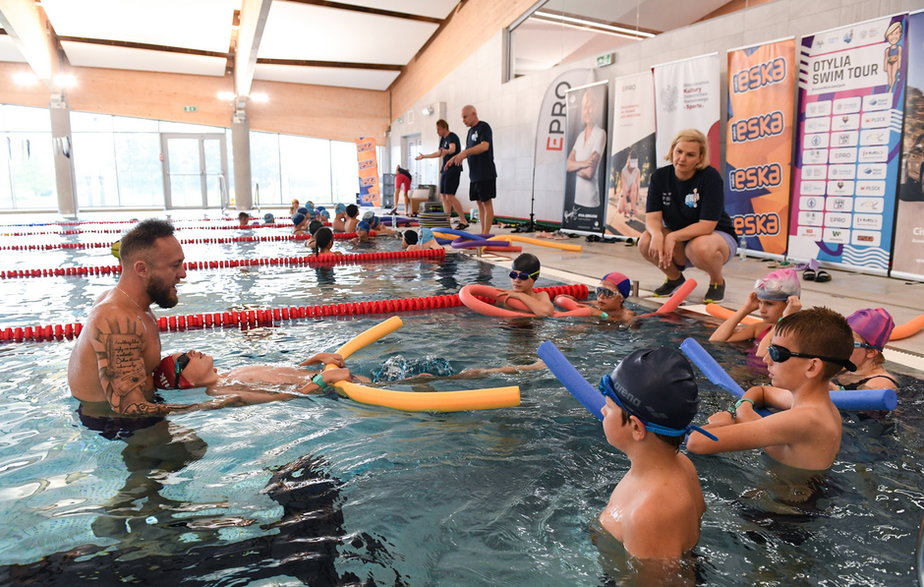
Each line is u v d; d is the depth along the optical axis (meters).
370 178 17.50
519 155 12.03
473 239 7.80
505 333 3.54
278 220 14.09
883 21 5.42
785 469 1.80
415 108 18.09
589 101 9.22
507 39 12.34
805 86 6.17
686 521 1.35
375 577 1.30
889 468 1.81
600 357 3.01
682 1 7.91
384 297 4.82
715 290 4.47
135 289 2.39
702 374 2.64
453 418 2.23
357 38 15.68
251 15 12.30
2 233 10.98
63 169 16.50
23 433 2.11
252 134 20.61
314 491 1.69
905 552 1.40
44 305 4.62
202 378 2.55
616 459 1.88
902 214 5.43
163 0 12.62
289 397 2.46
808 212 6.25
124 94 18.20
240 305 4.53
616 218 8.80
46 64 14.91
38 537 1.46
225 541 1.44
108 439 2.06
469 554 1.38
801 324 1.76
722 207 4.42
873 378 2.38
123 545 1.42
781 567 1.34
